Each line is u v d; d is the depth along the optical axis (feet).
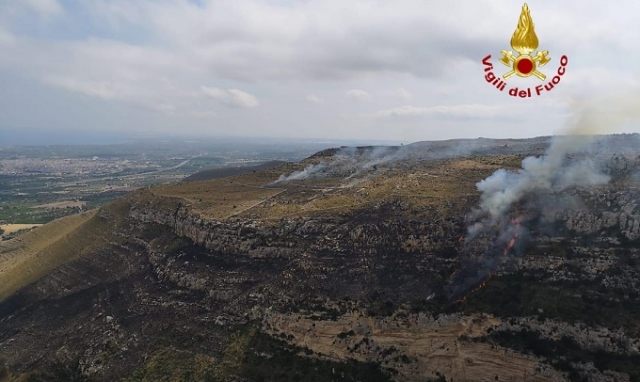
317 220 394.32
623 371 253.44
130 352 346.13
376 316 317.83
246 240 395.96
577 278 307.37
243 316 349.00
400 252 358.84
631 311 279.69
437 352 298.76
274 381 301.43
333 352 313.94
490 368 285.02
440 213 376.68
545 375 269.44
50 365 362.53
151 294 392.88
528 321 290.15
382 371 301.02
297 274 356.18
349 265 354.33
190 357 329.52
